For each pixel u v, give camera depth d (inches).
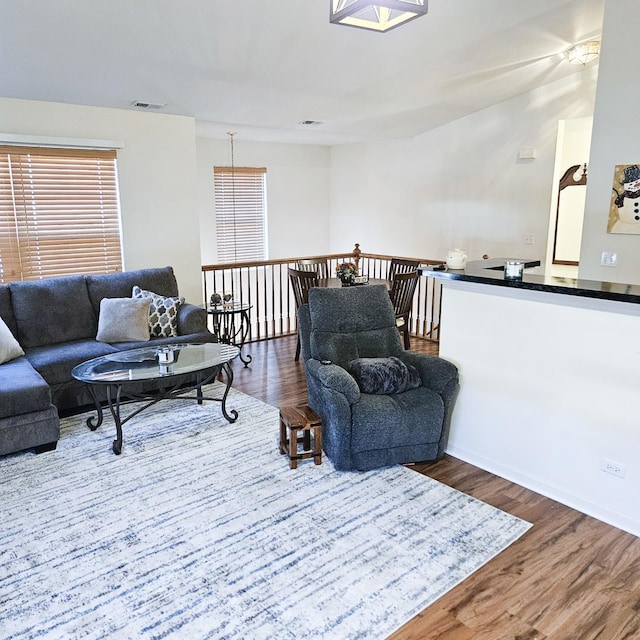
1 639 76.2
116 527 102.6
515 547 96.6
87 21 128.6
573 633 77.3
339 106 211.8
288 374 194.5
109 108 190.4
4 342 151.8
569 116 216.1
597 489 105.3
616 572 90.1
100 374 133.3
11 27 127.2
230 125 239.1
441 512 107.4
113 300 177.6
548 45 173.9
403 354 142.5
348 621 79.4
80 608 82.0
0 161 173.5
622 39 136.0
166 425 149.6
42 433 131.6
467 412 127.9
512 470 119.8
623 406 99.5
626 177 139.9
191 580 88.1
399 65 173.9
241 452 133.2
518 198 239.5
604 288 100.5
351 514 106.7
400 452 124.4
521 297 112.6
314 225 336.5
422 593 85.0
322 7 132.0
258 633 77.1
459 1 137.7
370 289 149.9
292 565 91.7
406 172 289.1
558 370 108.3
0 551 95.6
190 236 218.7
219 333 218.5
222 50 150.0
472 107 240.2
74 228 191.0
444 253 276.8
